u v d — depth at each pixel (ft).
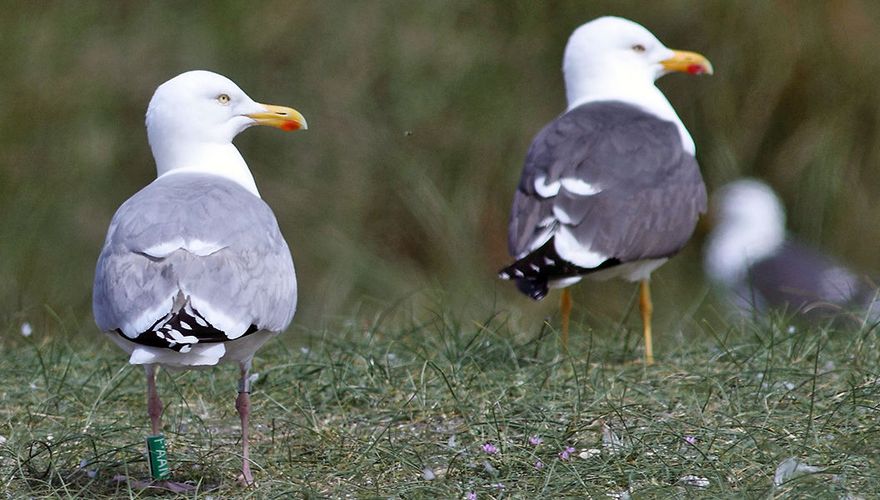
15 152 60.95
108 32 64.08
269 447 27.91
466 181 62.03
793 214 62.90
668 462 24.88
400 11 64.59
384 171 61.72
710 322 46.78
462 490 24.40
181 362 23.35
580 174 34.81
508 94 63.57
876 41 63.67
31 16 63.82
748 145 63.62
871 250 61.77
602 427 27.43
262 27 63.72
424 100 62.90
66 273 58.54
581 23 64.23
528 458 25.68
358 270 58.75
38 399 31.14
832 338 33.73
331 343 35.32
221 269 24.18
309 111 62.39
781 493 22.85
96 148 61.46
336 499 24.09
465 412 29.01
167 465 25.90
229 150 29.01
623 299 56.59
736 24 63.72
